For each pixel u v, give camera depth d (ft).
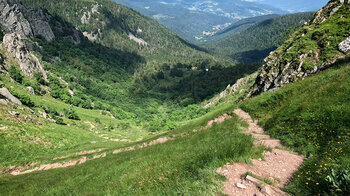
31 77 438.81
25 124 157.48
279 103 64.54
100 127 366.43
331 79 51.06
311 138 33.78
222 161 25.49
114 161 58.39
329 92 44.50
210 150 30.76
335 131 31.14
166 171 27.04
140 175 29.35
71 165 98.07
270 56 146.41
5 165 106.42
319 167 22.24
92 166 63.57
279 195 18.19
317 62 90.84
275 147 36.14
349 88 40.06
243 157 27.25
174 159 32.24
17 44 448.65
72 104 460.14
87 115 416.05
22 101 269.44
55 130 184.24
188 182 21.93
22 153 123.03
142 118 621.72
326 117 36.01
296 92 62.28
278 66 118.42
